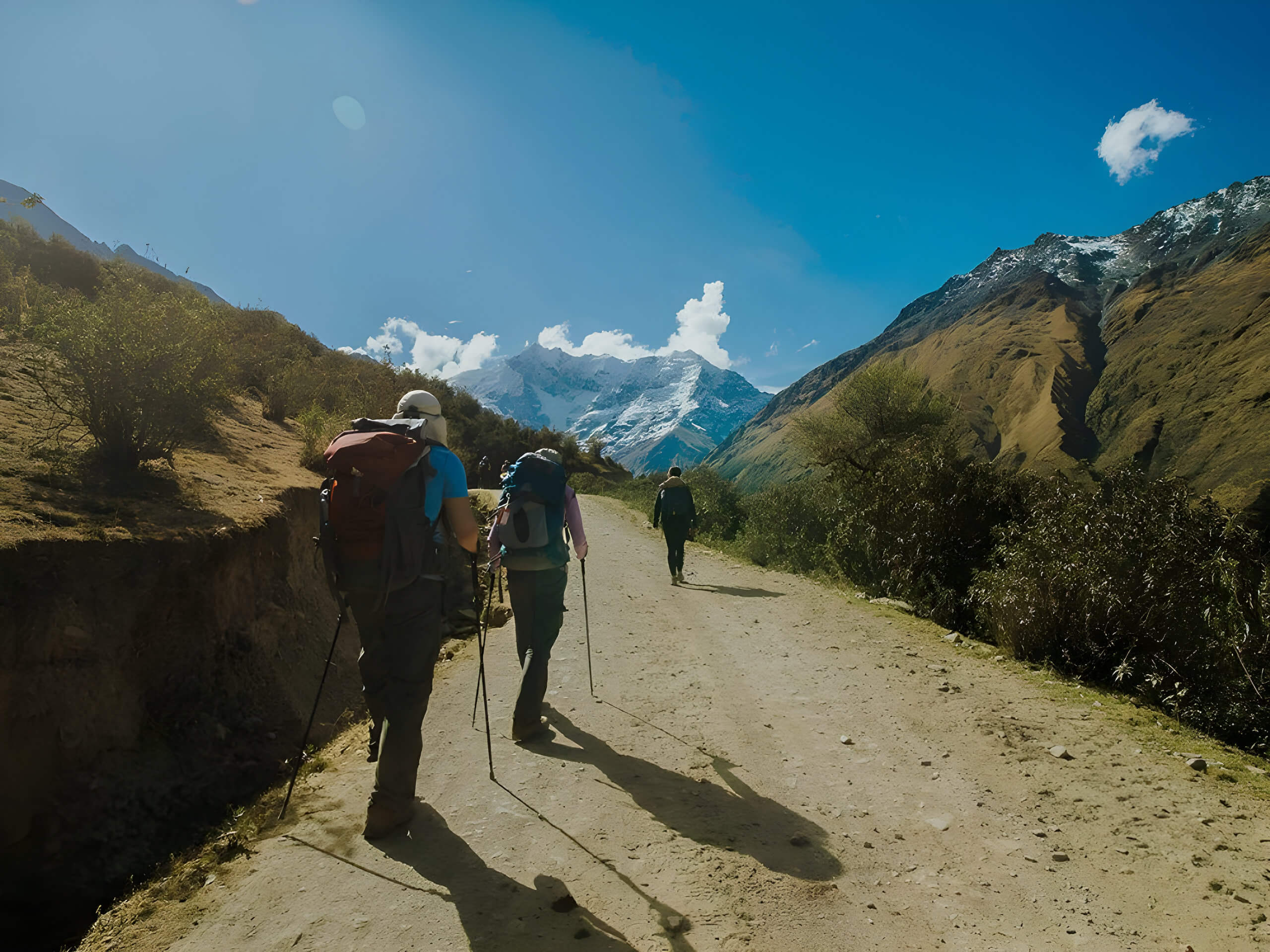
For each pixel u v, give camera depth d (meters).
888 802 3.72
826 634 7.44
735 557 13.90
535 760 4.17
